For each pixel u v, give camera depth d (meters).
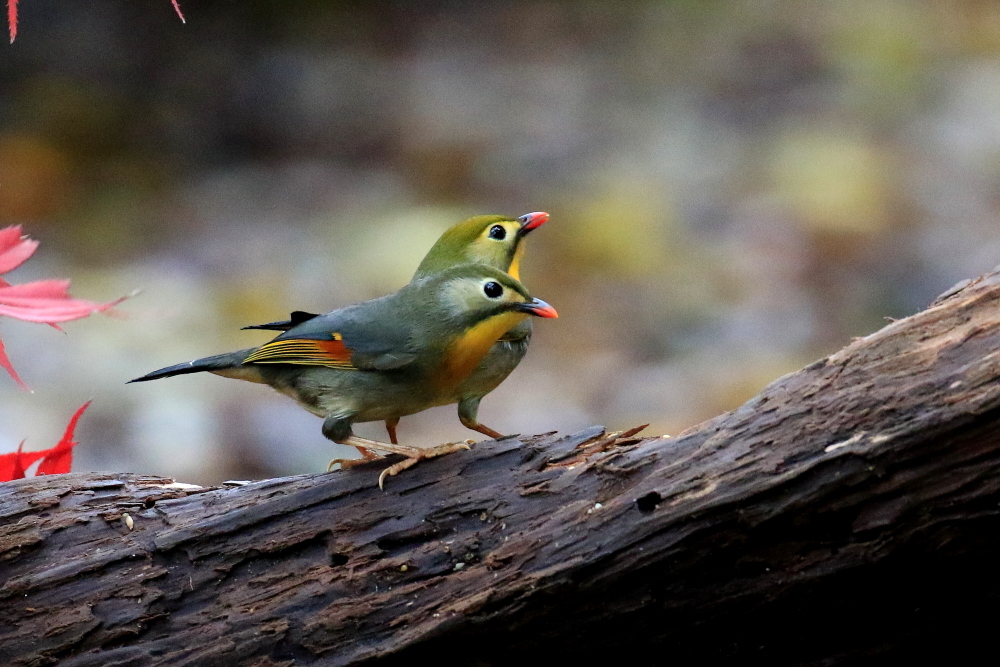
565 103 22.14
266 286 15.30
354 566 5.27
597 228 16.94
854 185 18.02
